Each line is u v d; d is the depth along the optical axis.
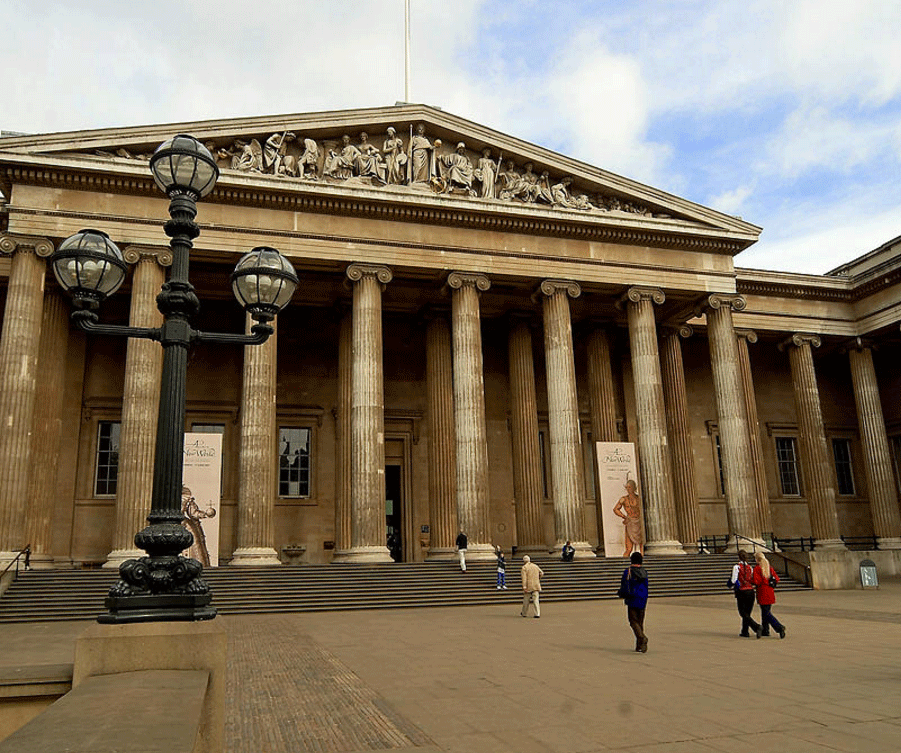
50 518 33.97
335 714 10.48
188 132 33.81
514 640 17.88
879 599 28.20
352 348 36.59
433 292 41.22
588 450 47.31
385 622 22.86
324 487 42.75
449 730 9.51
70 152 32.38
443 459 39.31
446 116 37.59
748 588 17.69
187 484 30.39
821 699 10.89
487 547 34.16
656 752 8.36
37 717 4.87
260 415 33.28
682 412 43.53
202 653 6.95
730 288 41.03
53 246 31.86
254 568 30.11
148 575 7.64
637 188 39.91
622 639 17.72
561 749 8.57
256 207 34.56
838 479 53.59
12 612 24.89
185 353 9.28
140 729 4.52
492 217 37.19
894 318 45.81
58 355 35.19
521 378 41.81
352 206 35.44
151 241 32.88
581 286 39.19
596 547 45.91
